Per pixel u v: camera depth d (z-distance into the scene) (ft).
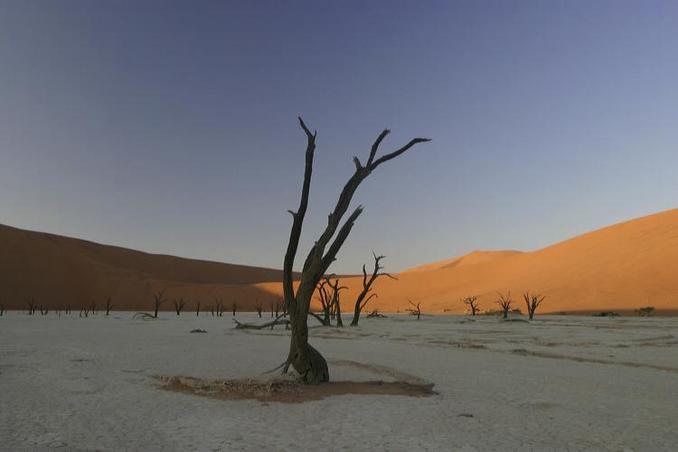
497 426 29.45
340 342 92.79
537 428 29.27
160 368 50.60
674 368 57.72
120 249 540.93
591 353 74.59
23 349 67.00
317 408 32.68
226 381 39.06
